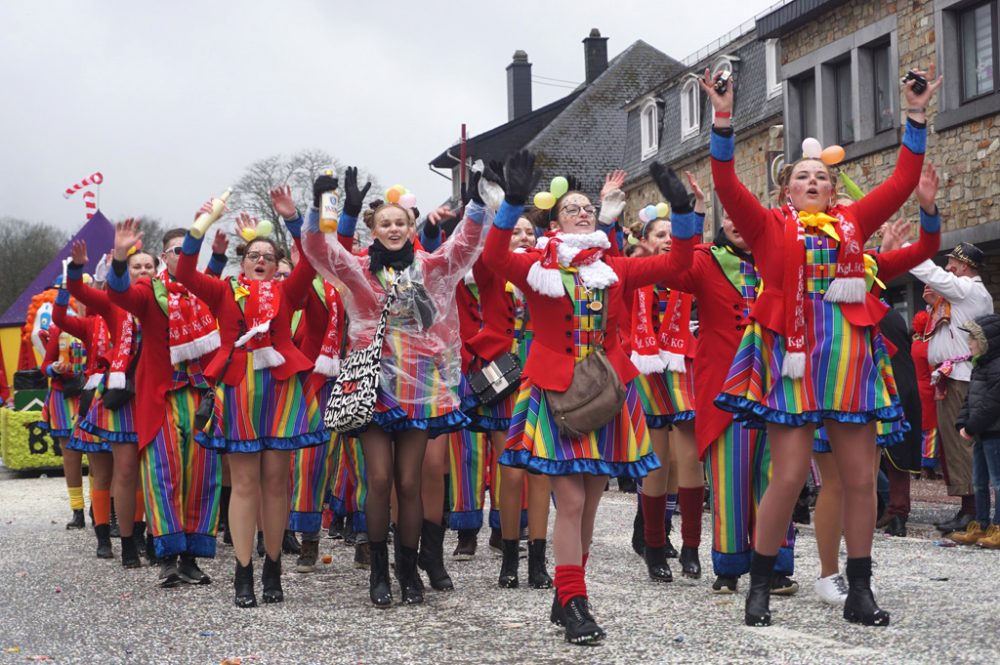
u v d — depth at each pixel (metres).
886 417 5.30
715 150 5.30
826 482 5.91
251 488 6.44
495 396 6.94
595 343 5.38
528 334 7.46
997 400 8.10
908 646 4.85
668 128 31.47
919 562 7.45
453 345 6.34
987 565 7.30
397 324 6.20
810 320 5.30
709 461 6.38
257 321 6.48
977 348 8.22
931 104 17.80
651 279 5.59
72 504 10.98
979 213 16.88
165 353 7.34
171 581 7.13
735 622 5.50
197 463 7.33
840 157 5.51
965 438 8.48
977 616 5.51
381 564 6.28
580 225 5.52
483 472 8.16
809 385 5.27
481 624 5.64
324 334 8.18
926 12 17.97
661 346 7.20
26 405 18.64
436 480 6.79
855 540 5.41
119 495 8.01
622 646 5.02
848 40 20.14
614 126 42.91
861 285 5.33
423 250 6.65
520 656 4.90
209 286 6.49
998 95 16.30
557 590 5.25
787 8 21.50
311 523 7.85
